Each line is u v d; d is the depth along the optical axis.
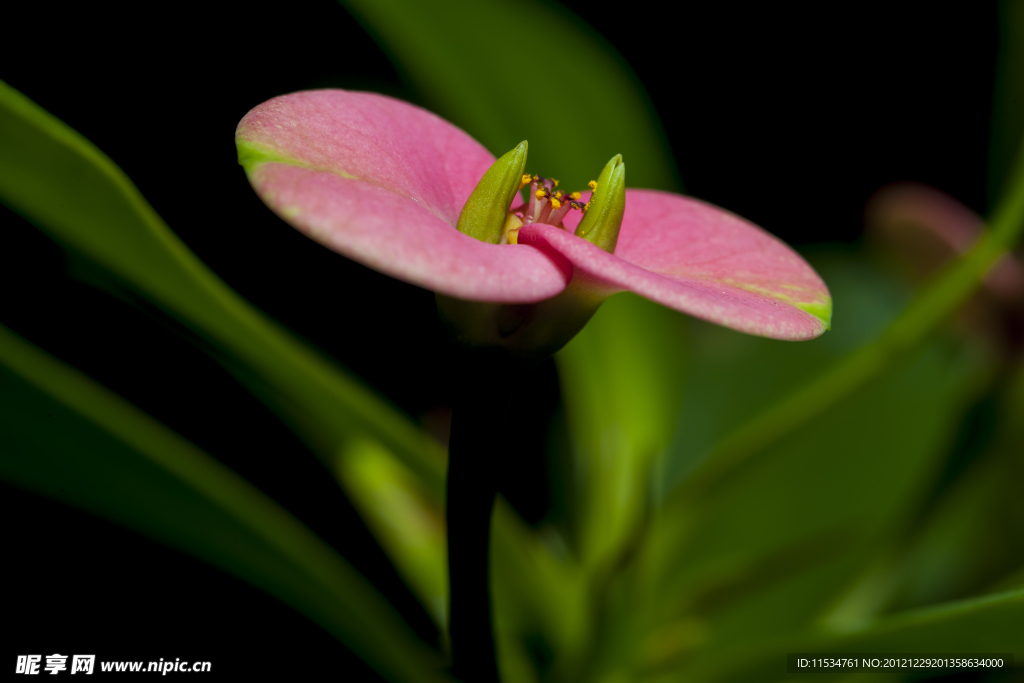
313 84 0.28
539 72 0.26
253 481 0.23
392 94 0.29
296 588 0.18
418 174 0.15
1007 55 0.25
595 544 0.21
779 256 0.16
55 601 0.18
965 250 0.27
